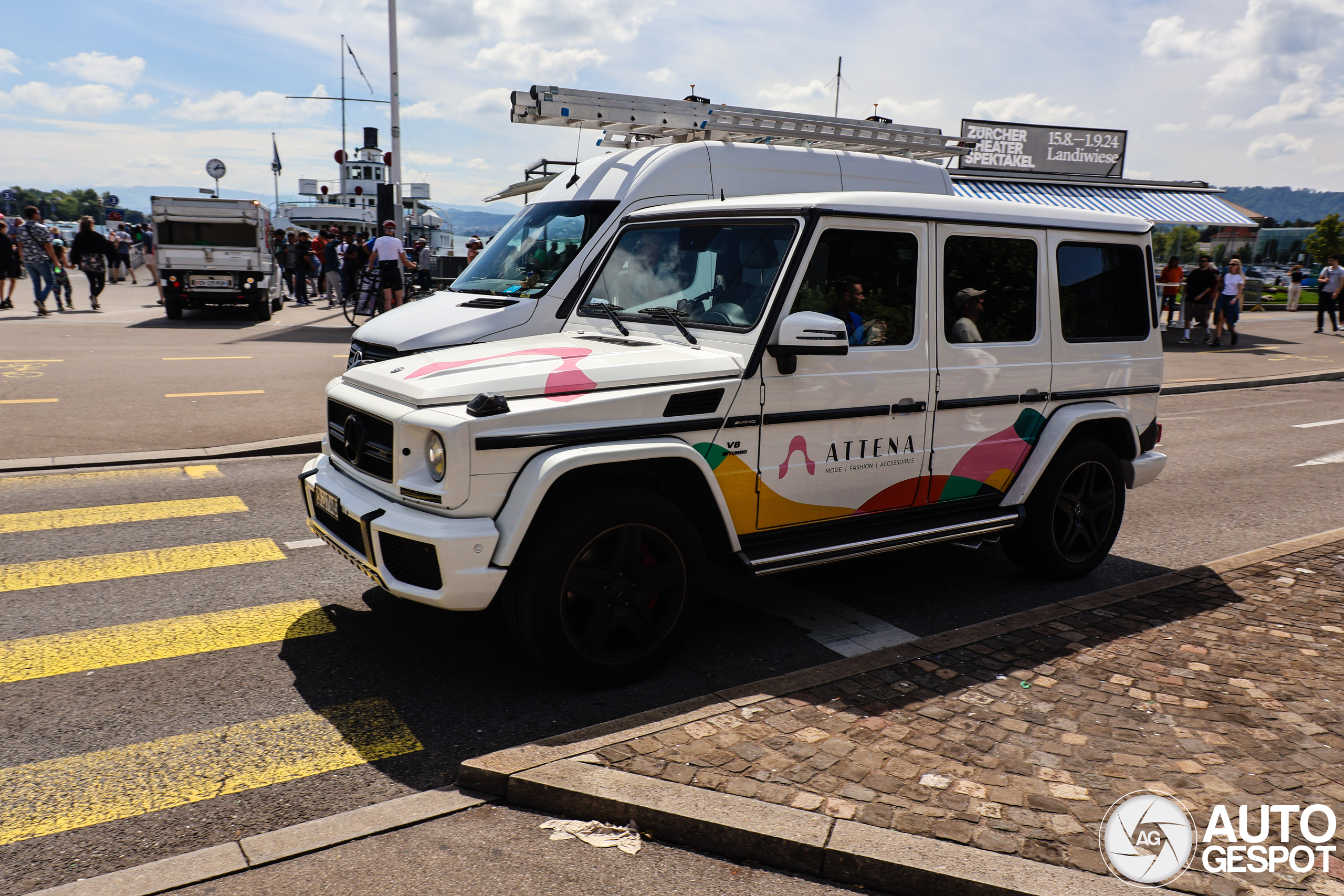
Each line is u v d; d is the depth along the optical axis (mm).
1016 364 5066
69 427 8820
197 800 3152
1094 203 25203
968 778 3123
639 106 8039
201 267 18781
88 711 3758
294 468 8008
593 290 5227
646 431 3859
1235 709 3672
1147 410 5836
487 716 3777
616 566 3875
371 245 21969
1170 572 5996
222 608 4891
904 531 4688
